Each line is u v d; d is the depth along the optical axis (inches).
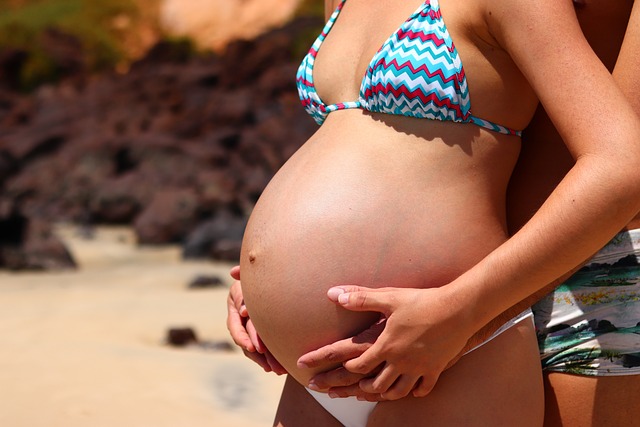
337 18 104.7
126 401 169.5
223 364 201.6
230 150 766.5
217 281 368.5
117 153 731.4
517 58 87.5
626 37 91.0
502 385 91.6
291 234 94.1
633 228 95.7
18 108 990.4
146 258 515.8
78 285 381.1
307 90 102.5
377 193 91.7
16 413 160.7
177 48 1090.7
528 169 98.7
